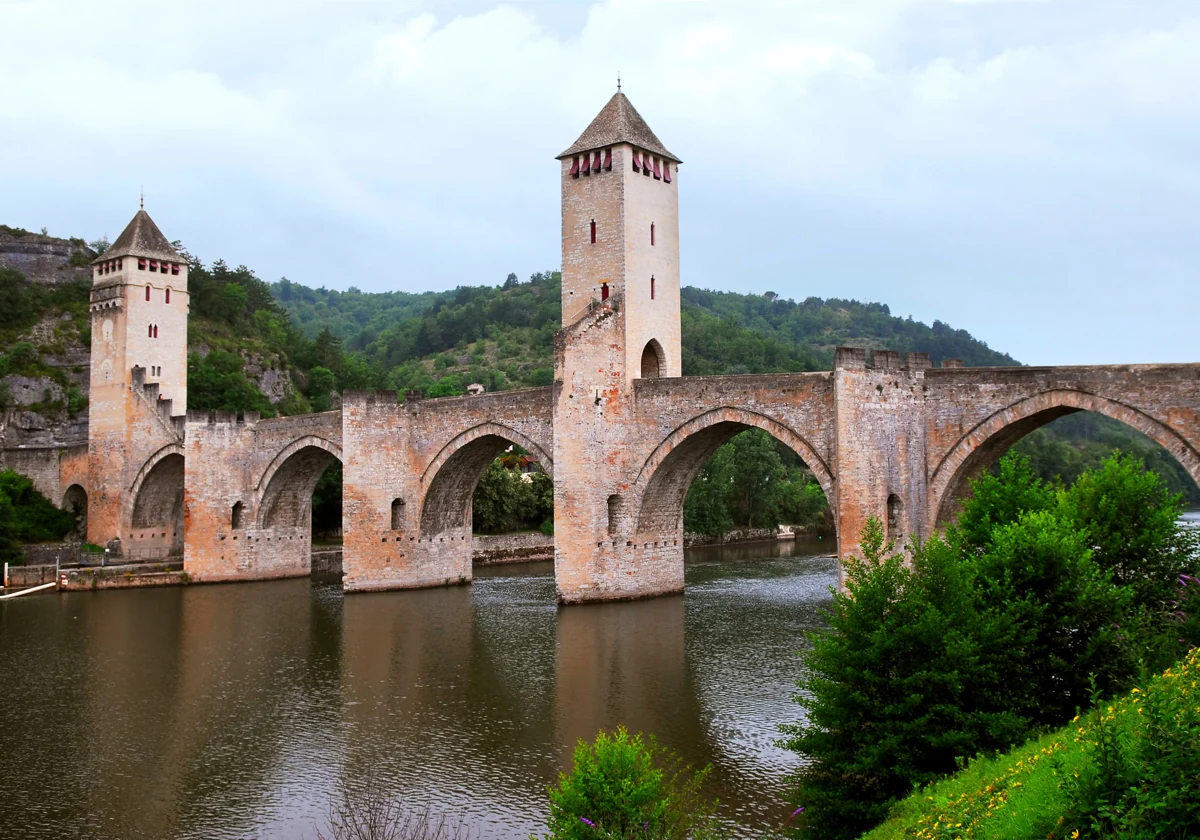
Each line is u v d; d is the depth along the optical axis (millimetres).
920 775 23141
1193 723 15094
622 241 62938
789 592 69375
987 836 16422
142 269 95438
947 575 25812
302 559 88500
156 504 94812
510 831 28250
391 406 74000
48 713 41656
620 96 65750
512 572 87812
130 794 32156
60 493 102250
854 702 24516
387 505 73750
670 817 22047
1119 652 25547
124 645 55938
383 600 69688
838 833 23953
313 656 51656
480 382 182375
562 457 62656
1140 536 31703
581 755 22203
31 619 65688
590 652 50188
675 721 37750
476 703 41312
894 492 53125
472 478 76750
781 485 121188
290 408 141625
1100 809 14570
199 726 39312
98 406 96188
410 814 29672
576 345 62094
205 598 74188
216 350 135750
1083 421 185125
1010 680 25328
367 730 38062
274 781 33000
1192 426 43969
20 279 132125
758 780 31156
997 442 52688
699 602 64562
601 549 62969
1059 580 26641
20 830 29406
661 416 61531
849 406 52125
